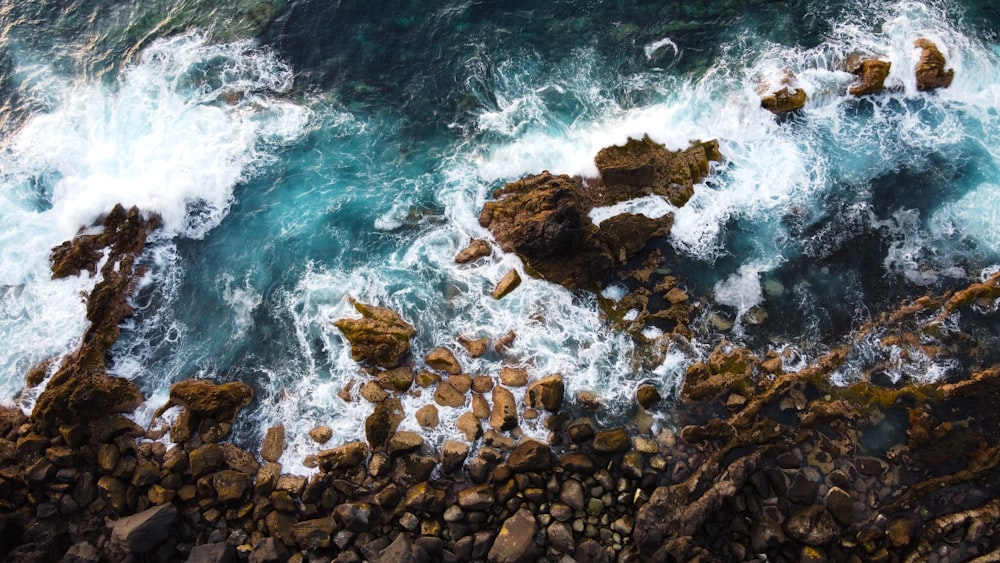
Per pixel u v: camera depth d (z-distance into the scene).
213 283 20.70
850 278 19.42
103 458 17.53
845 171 21.06
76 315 20.06
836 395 17.56
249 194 22.09
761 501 16.44
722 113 21.89
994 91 21.92
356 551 16.44
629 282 19.70
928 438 16.69
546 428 17.73
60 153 22.42
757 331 18.77
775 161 21.28
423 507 16.62
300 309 20.11
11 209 21.67
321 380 18.92
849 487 16.45
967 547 15.67
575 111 22.50
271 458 17.80
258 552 16.23
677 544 15.63
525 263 20.05
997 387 17.17
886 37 22.66
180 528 16.95
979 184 20.58
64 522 17.12
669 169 20.98
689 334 18.78
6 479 17.31
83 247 20.78
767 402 17.45
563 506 16.48
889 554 15.65
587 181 21.25
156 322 20.17
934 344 18.11
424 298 19.94
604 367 18.55
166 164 22.08
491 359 18.89
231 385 18.62
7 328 19.97
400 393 18.53
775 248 20.02
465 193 21.53
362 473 17.34
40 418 17.81
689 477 16.73
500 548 15.83
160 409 18.62
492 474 17.00
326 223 21.50
